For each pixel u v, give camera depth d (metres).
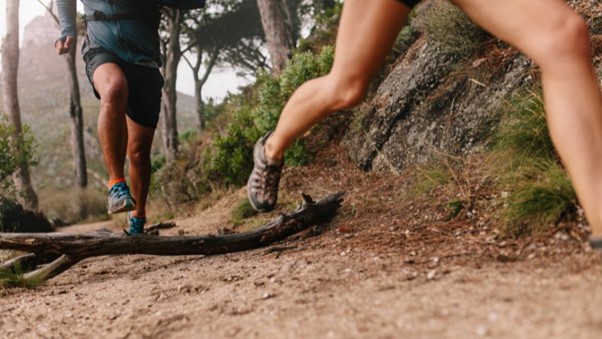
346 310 1.96
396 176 5.35
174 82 22.42
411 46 6.84
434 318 1.72
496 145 4.03
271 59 13.42
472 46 5.33
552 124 2.13
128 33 4.27
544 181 3.06
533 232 2.73
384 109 5.94
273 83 7.88
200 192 11.13
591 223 2.11
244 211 6.91
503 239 2.80
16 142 12.13
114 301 2.96
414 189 4.47
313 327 1.84
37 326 2.71
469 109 4.93
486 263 2.40
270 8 13.34
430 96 5.45
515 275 2.08
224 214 7.75
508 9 2.10
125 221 12.84
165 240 4.08
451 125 5.01
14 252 5.46
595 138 2.07
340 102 2.27
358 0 2.16
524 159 3.64
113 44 4.25
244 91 14.51
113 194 4.04
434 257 2.64
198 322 2.22
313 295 2.27
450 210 3.68
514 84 4.64
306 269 2.81
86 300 3.11
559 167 3.32
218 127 12.57
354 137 6.64
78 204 17.91
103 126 4.02
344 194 4.76
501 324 1.58
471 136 4.77
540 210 2.78
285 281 2.62
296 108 2.41
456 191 3.90
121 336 2.28
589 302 1.62
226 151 9.37
